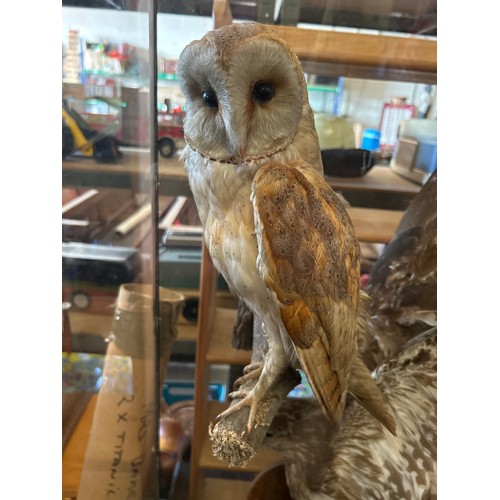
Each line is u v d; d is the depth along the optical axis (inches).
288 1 31.8
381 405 23.2
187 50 18.7
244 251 19.3
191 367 42.7
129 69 28.1
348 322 19.5
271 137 19.4
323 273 17.8
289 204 17.5
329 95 33.5
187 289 38.8
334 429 27.7
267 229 17.2
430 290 30.3
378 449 26.1
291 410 28.3
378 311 31.6
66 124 27.3
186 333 40.4
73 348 32.2
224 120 18.4
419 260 31.0
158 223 32.8
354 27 32.7
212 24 28.0
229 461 21.5
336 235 18.4
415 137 33.4
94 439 33.1
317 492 27.0
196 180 20.7
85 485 31.3
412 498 24.4
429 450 25.3
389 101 33.3
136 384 36.2
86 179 29.4
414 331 30.7
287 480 31.4
